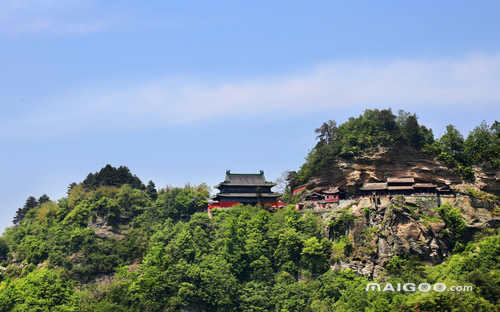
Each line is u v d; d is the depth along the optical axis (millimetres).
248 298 197125
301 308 191000
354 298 180375
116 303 194125
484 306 157250
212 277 199125
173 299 194500
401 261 193750
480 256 183500
